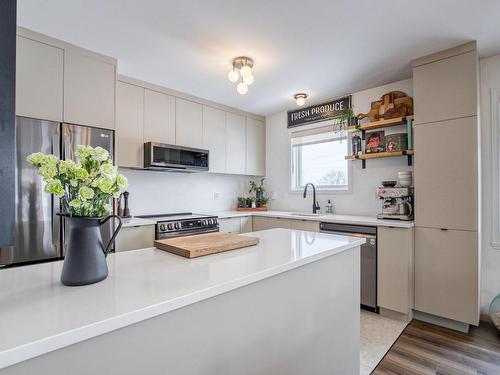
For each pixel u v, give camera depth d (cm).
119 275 101
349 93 354
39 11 192
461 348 213
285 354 124
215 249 136
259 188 458
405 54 253
